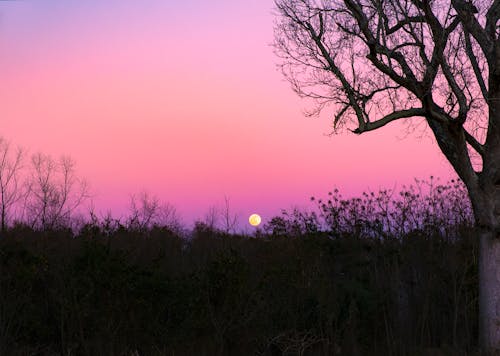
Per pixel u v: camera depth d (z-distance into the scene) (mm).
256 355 11391
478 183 12008
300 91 12141
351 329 12172
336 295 12664
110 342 10695
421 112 11664
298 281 12273
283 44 12289
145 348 11039
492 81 11383
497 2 11734
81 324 10625
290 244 13828
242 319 11523
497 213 11789
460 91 11195
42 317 11031
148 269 11930
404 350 11828
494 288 11805
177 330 11164
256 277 12352
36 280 11180
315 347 11828
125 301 10844
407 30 11617
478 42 11688
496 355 11391
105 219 15305
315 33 12078
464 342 12562
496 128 11602
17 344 10586
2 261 11445
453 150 12125
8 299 10883
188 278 11797
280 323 11914
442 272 13875
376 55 11188
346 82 11844
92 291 10648
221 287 11438
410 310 13344
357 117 11602
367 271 14070
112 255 11391
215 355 11062
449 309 13414
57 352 10672
